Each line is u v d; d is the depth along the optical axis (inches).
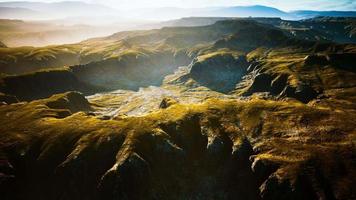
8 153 4424.2
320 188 3358.8
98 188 3865.7
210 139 4431.6
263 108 5093.5
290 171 3599.9
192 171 4163.4
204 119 4874.5
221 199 3843.5
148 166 4030.5
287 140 4188.0
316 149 3892.7
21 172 4249.5
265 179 3722.9
